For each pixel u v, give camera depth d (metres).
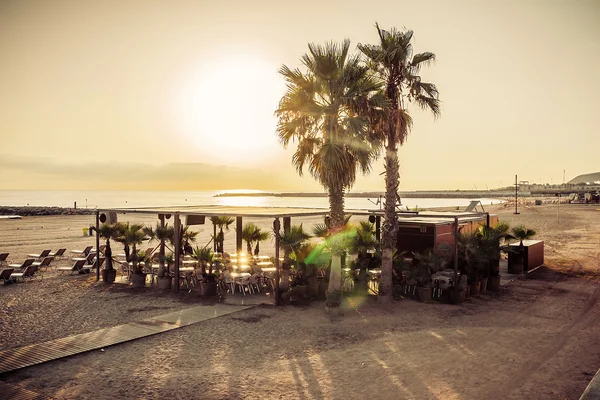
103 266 21.30
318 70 12.80
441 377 8.09
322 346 9.84
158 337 10.45
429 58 13.60
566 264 21.83
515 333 10.76
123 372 8.35
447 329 11.09
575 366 8.60
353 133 12.55
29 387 7.66
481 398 7.21
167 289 15.70
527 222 47.78
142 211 16.69
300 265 14.38
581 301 14.14
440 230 17.47
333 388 7.65
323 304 13.64
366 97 12.90
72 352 9.33
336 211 13.30
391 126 13.36
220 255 18.08
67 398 7.23
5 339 10.24
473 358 9.05
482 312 12.75
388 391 7.50
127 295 14.86
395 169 13.55
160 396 7.34
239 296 14.66
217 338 10.38
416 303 13.76
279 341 10.17
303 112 13.27
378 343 10.02
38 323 11.55
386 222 13.59
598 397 7.11
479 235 16.45
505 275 18.86
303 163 14.28
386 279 13.48
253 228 20.69
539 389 7.54
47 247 28.02
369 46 13.55
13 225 44.78
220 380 8.00
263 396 7.35
